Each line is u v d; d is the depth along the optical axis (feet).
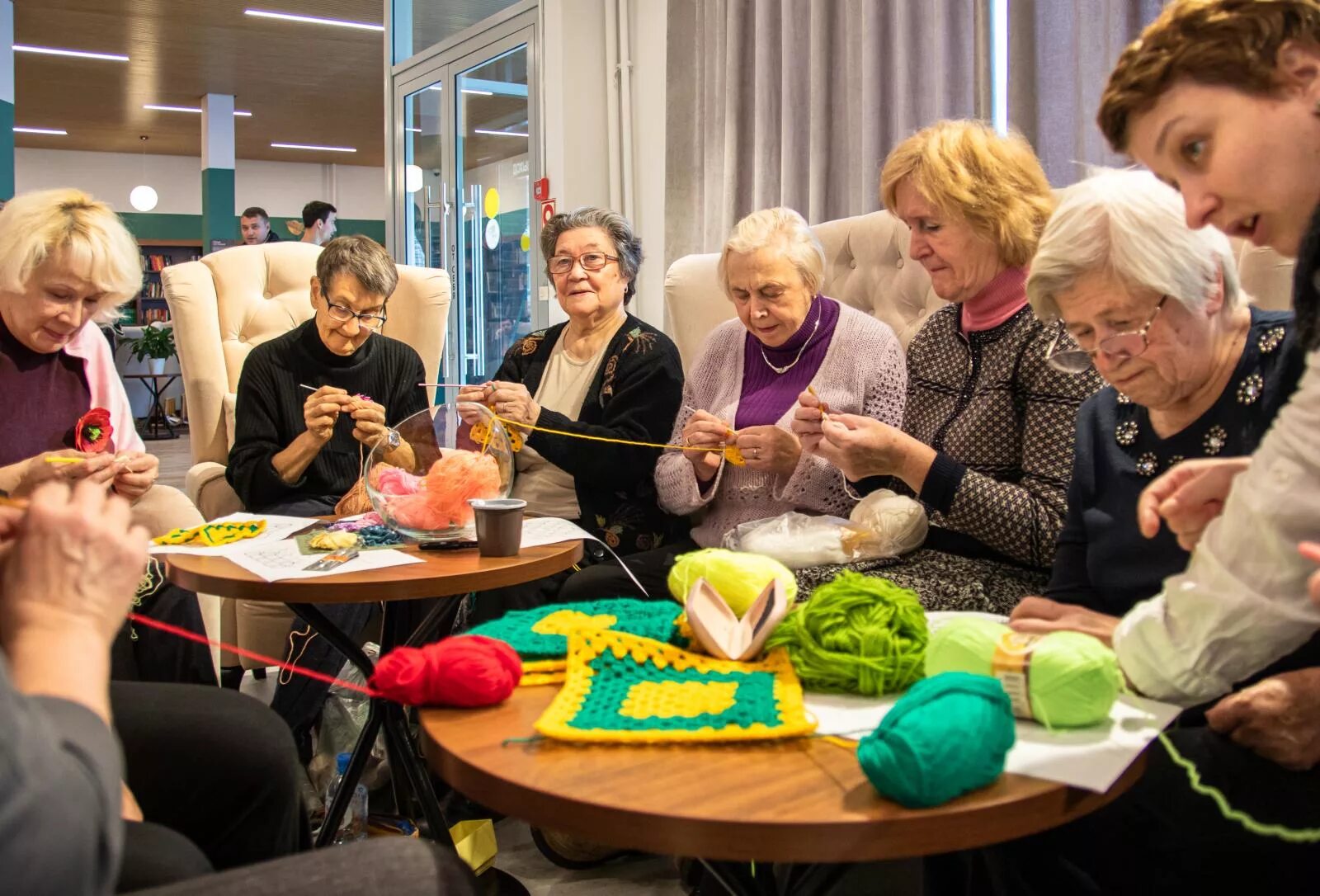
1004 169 5.51
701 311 8.49
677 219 13.11
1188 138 3.09
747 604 3.60
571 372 8.27
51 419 6.50
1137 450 3.98
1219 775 3.18
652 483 7.76
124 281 6.27
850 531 5.49
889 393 6.42
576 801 2.34
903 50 9.80
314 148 47.96
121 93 37.01
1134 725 2.77
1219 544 2.81
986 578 5.08
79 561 2.28
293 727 6.86
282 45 30.14
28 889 1.68
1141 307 3.59
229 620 8.45
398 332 10.28
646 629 3.55
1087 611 3.46
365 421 6.75
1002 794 2.35
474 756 2.62
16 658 2.17
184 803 3.71
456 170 17.90
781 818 2.23
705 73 12.49
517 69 15.99
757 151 11.60
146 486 5.84
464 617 7.56
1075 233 3.66
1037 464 5.14
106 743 2.00
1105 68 8.02
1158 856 3.27
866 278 7.70
